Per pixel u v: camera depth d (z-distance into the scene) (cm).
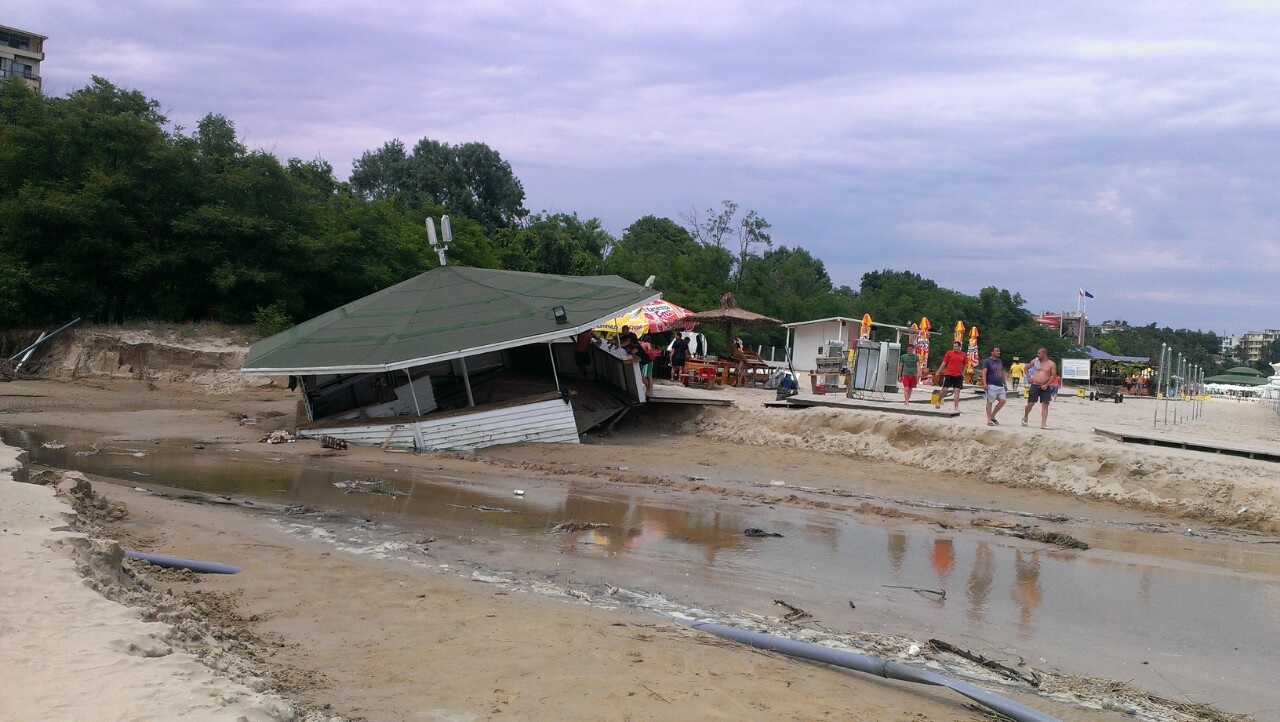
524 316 2178
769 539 1202
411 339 2120
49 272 3425
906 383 2345
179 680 482
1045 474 1653
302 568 923
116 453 1819
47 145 3591
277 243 3644
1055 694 714
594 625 771
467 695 584
